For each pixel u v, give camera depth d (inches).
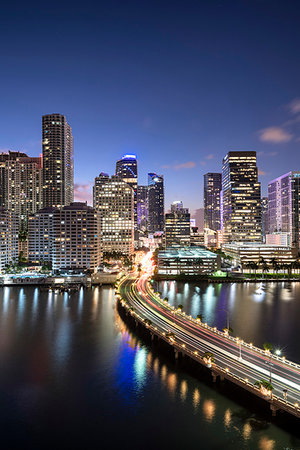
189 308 6870.1
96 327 5807.1
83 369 4109.3
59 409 3255.4
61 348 4817.9
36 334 5447.8
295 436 2778.1
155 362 4296.3
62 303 7687.0
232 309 6811.0
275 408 2974.9
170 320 5654.5
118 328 5753.0
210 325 5679.1
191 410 3169.3
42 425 3011.8
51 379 3860.7
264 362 3826.3
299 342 4879.4
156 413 3137.3
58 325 5935.0
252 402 3277.6
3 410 3260.3
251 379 3366.1
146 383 3720.5
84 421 3058.6
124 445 2716.5
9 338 5251.0
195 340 4591.5
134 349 4758.9
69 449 2694.4
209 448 2647.6
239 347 4311.0
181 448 2662.4
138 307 6663.4
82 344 4972.9
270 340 4958.2
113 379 3836.1
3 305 7509.8
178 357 4407.0
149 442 2746.1
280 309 6820.9
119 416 3115.2
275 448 2632.9
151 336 5152.6
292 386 3228.3
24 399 3447.3
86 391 3577.8
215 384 3649.1
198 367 4087.1
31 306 7401.6
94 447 2711.6
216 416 3063.5
